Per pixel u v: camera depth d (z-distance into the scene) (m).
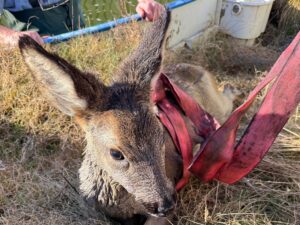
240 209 0.49
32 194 0.50
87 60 0.65
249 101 0.46
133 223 0.48
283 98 0.46
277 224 0.47
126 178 0.40
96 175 0.45
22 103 0.59
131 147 0.39
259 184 0.51
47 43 0.64
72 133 0.57
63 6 0.75
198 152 0.48
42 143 0.56
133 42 0.67
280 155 0.56
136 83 0.42
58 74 0.38
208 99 0.60
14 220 0.47
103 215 0.48
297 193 0.50
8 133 0.56
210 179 0.49
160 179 0.40
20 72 0.61
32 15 0.73
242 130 0.60
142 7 0.58
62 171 0.52
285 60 0.46
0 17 0.66
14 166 0.52
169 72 0.59
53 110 0.58
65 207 0.49
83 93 0.39
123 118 0.39
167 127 0.47
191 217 0.48
